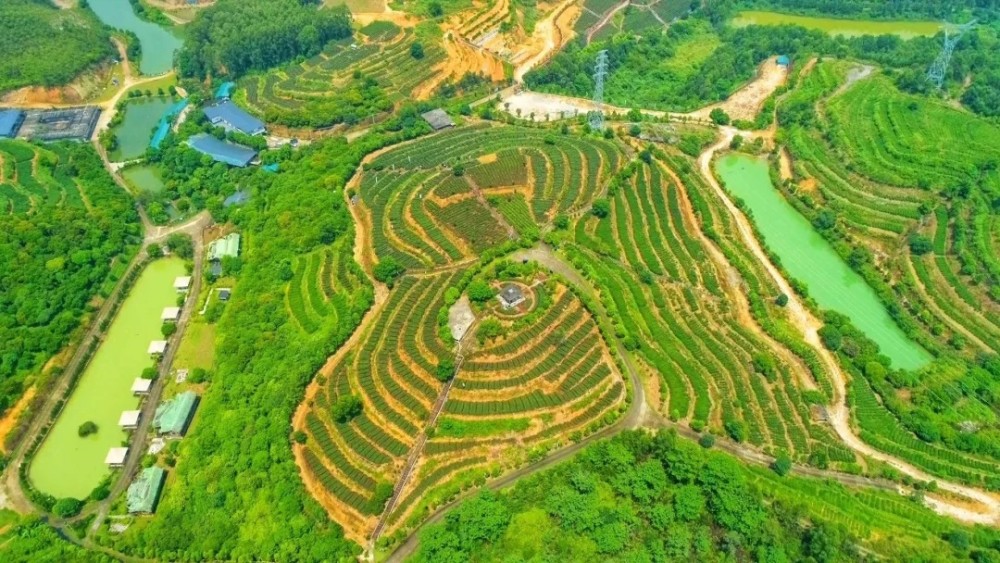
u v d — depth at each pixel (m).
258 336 137.75
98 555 108.00
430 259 145.88
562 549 99.56
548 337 127.69
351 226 159.50
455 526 102.69
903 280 158.75
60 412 132.62
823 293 159.00
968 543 104.25
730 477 105.19
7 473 122.44
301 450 117.00
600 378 123.19
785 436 120.25
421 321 131.88
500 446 114.00
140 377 137.75
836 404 129.12
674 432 113.75
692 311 142.12
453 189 161.75
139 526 112.94
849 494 111.94
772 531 102.00
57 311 147.62
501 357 124.38
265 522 107.56
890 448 120.75
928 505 112.12
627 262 151.38
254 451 115.44
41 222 164.88
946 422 127.56
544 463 113.25
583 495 104.81
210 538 106.56
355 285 144.00
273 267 152.50
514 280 139.88
